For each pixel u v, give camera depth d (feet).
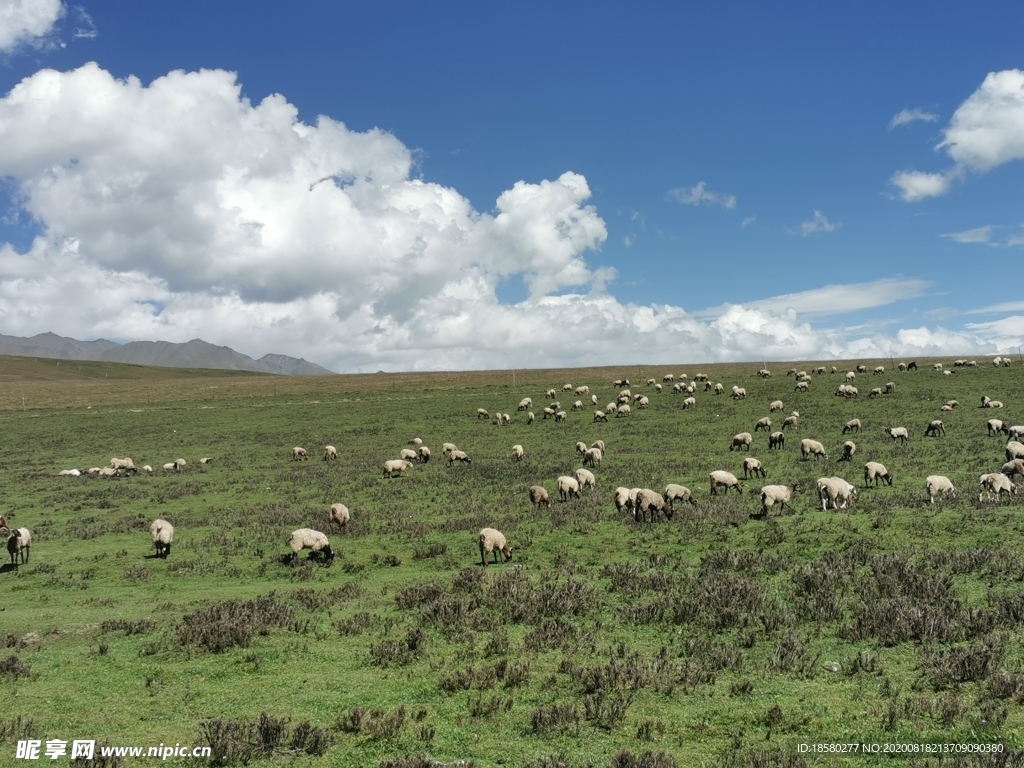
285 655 43.24
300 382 411.75
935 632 41.14
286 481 139.85
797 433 165.48
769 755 28.07
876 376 274.77
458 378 403.75
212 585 66.54
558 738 30.99
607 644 43.24
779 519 77.46
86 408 306.96
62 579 68.95
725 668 38.47
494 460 153.69
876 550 61.21
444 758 29.45
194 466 169.37
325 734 31.01
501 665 38.83
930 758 27.78
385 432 217.77
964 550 59.26
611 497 100.73
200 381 437.17
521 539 77.25
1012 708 31.76
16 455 195.83
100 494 128.36
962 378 247.50
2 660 41.73
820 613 45.83
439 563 70.95
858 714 32.17
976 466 108.17
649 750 29.45
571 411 237.25
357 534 87.71
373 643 45.11
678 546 68.90
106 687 38.47
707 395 252.01
